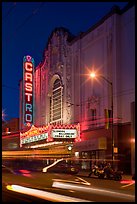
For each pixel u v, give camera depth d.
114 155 37.06
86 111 44.78
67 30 50.94
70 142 46.09
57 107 52.66
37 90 59.25
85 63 45.47
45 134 48.56
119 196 16.70
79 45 46.75
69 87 49.09
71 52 48.81
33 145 53.75
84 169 42.78
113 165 33.81
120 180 28.72
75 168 36.81
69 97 48.97
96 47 43.38
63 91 50.50
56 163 45.59
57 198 15.70
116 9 40.09
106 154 39.56
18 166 58.09
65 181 27.22
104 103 41.19
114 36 39.91
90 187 21.72
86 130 44.28
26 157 57.06
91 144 41.09
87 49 45.19
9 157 61.81
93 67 43.72
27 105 55.81
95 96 42.91
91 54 44.28
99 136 41.47
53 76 53.41
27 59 56.19
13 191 19.05
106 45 41.34
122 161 37.34
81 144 43.41
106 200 15.09
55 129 46.41
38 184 24.11
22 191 19.03
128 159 37.00
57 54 52.47
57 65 52.22
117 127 38.28
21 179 29.20
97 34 43.25
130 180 28.31
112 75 40.03
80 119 45.97
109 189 20.34
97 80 42.91
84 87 45.53
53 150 50.66
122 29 39.72
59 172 40.09
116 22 39.91
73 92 47.84
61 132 46.12
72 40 48.59
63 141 45.91
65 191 19.06
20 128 63.81
